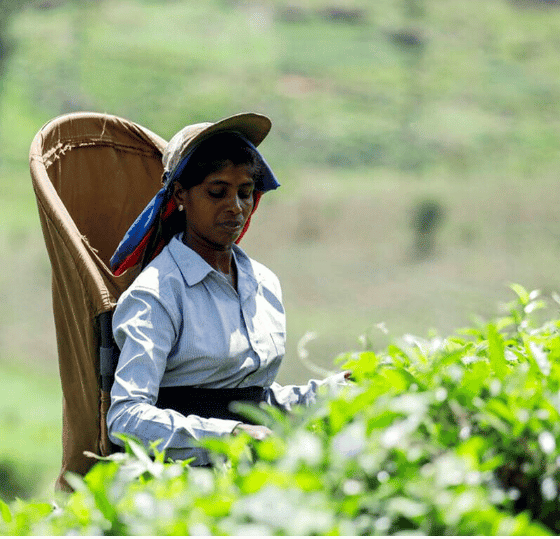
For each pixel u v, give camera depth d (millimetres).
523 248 58531
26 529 4414
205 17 103875
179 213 7848
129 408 6855
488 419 4148
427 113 88438
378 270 57938
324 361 43188
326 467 3988
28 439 39938
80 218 8789
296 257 61156
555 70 99688
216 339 7344
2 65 89438
